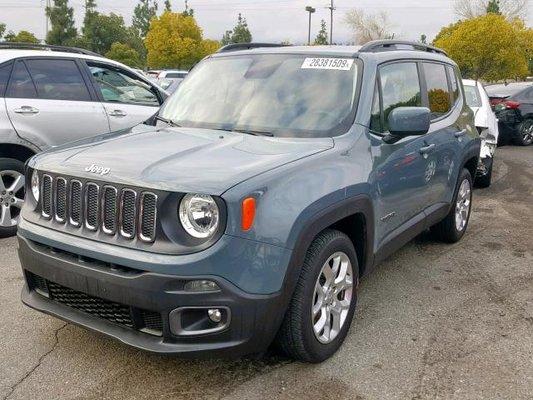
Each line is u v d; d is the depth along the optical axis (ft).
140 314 9.67
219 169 9.80
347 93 12.98
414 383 10.80
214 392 10.40
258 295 9.45
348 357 11.68
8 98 18.85
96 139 12.44
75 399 10.14
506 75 93.25
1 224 19.02
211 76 14.96
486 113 28.84
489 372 11.25
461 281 16.11
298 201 9.99
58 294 10.85
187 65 143.64
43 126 19.48
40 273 10.66
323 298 11.19
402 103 14.61
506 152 43.55
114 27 182.29
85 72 21.01
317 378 10.89
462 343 12.41
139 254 9.33
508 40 89.81
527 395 10.49
